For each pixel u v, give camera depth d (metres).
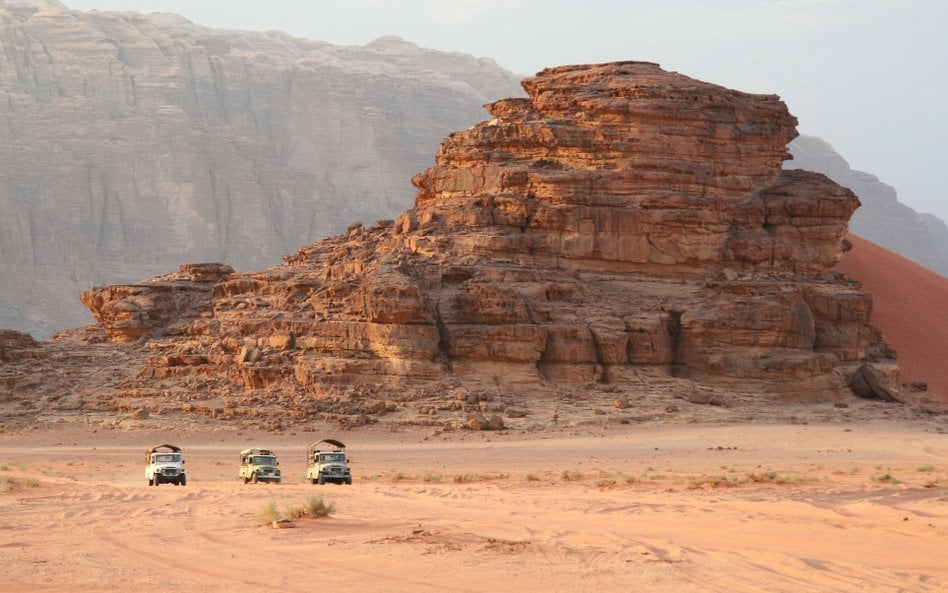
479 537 33.22
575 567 28.50
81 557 31.34
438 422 93.94
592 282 112.88
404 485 56.78
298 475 68.62
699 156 118.06
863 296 115.62
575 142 117.75
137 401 106.12
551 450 80.75
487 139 122.50
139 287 130.62
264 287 124.00
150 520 39.25
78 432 98.38
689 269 114.88
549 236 113.81
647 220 113.69
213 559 30.84
